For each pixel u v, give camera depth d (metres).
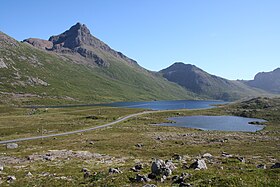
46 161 48.56
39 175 34.34
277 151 62.47
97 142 80.88
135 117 175.50
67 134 103.44
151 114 198.12
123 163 45.00
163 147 71.06
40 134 103.06
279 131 113.75
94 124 137.38
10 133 104.44
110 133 107.44
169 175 26.88
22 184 28.80
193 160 41.03
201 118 186.25
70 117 164.62
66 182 28.86
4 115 173.00
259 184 20.17
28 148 70.44
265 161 45.41
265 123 152.12
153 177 26.77
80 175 32.97
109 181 26.84
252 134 104.88
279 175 22.45
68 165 43.38
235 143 79.62
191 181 23.03
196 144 78.25
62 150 64.38
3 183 29.50
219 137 94.50
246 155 56.31
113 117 168.12
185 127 133.00
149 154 59.44
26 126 121.38
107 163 45.41
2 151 65.19
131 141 83.19
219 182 21.02
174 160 41.75
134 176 28.05
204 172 25.80
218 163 36.50
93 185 26.16
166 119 174.75
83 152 60.41
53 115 174.62
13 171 37.81
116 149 68.38
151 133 106.25
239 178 21.41
